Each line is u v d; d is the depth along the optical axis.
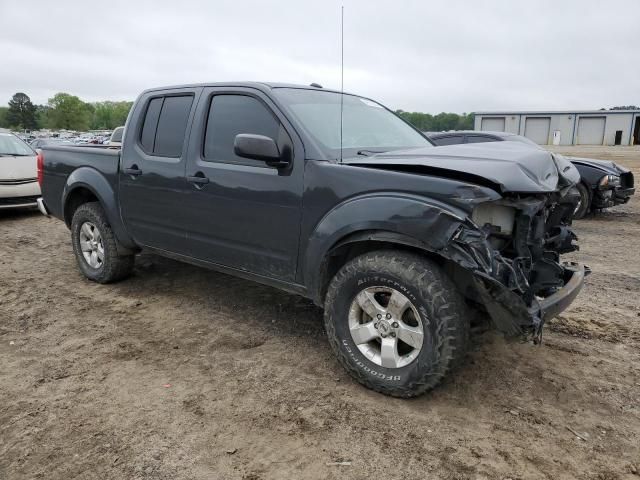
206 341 3.96
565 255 6.79
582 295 5.04
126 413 2.98
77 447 2.68
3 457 2.60
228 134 3.93
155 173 4.36
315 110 3.80
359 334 3.19
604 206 9.35
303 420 2.91
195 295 4.99
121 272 5.22
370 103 4.67
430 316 2.86
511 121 55.72
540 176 3.11
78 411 3.00
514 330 2.76
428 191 2.87
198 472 2.50
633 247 7.26
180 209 4.21
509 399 3.14
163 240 4.47
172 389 3.24
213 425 2.87
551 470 2.52
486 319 3.17
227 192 3.81
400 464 2.55
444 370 2.88
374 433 2.79
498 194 2.82
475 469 2.52
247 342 3.94
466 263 2.68
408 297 2.94
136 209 4.63
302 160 3.40
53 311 4.58
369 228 3.02
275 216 3.55
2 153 9.68
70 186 5.24
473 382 3.33
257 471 2.50
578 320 4.38
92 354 3.74
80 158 5.20
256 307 4.67
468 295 2.95
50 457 2.60
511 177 2.89
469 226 2.73
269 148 3.34
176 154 4.26
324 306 3.38
